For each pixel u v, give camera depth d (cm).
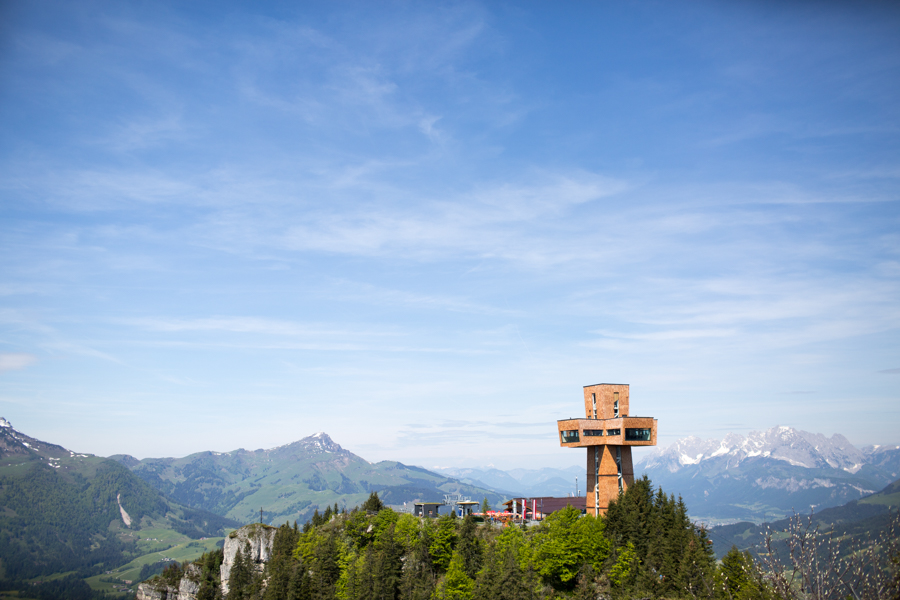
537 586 18338
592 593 17488
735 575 15000
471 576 18938
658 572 17325
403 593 19262
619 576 17712
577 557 18475
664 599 16188
